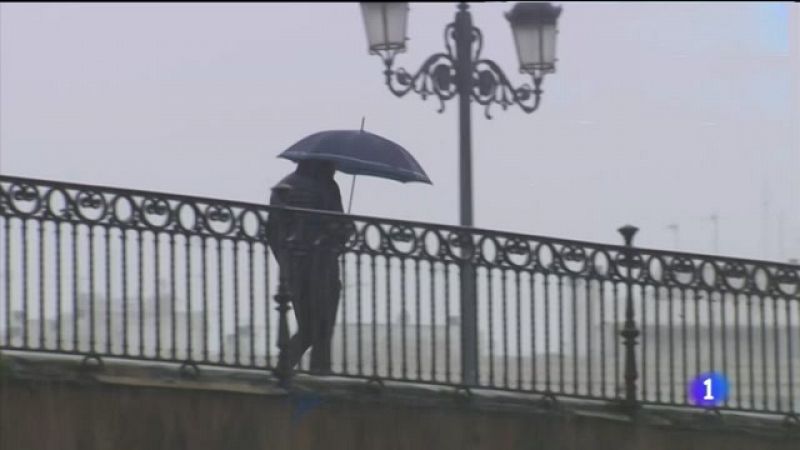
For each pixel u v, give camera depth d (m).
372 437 46.25
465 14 54.97
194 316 45.19
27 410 42.28
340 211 51.22
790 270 53.62
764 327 52.91
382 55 54.41
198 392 44.19
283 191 47.06
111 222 44.34
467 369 48.31
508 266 49.22
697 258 52.09
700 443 50.75
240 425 44.59
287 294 45.91
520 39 57.00
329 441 45.69
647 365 50.91
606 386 50.19
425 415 47.00
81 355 43.44
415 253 47.97
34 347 43.00
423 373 49.00
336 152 51.34
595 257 50.62
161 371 44.53
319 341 46.66
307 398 45.56
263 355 45.88
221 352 45.31
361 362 46.78
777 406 52.44
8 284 43.00
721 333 52.22
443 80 54.97
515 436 48.09
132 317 44.94
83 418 42.81
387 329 47.25
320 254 46.97
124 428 43.22
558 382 49.91
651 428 50.00
